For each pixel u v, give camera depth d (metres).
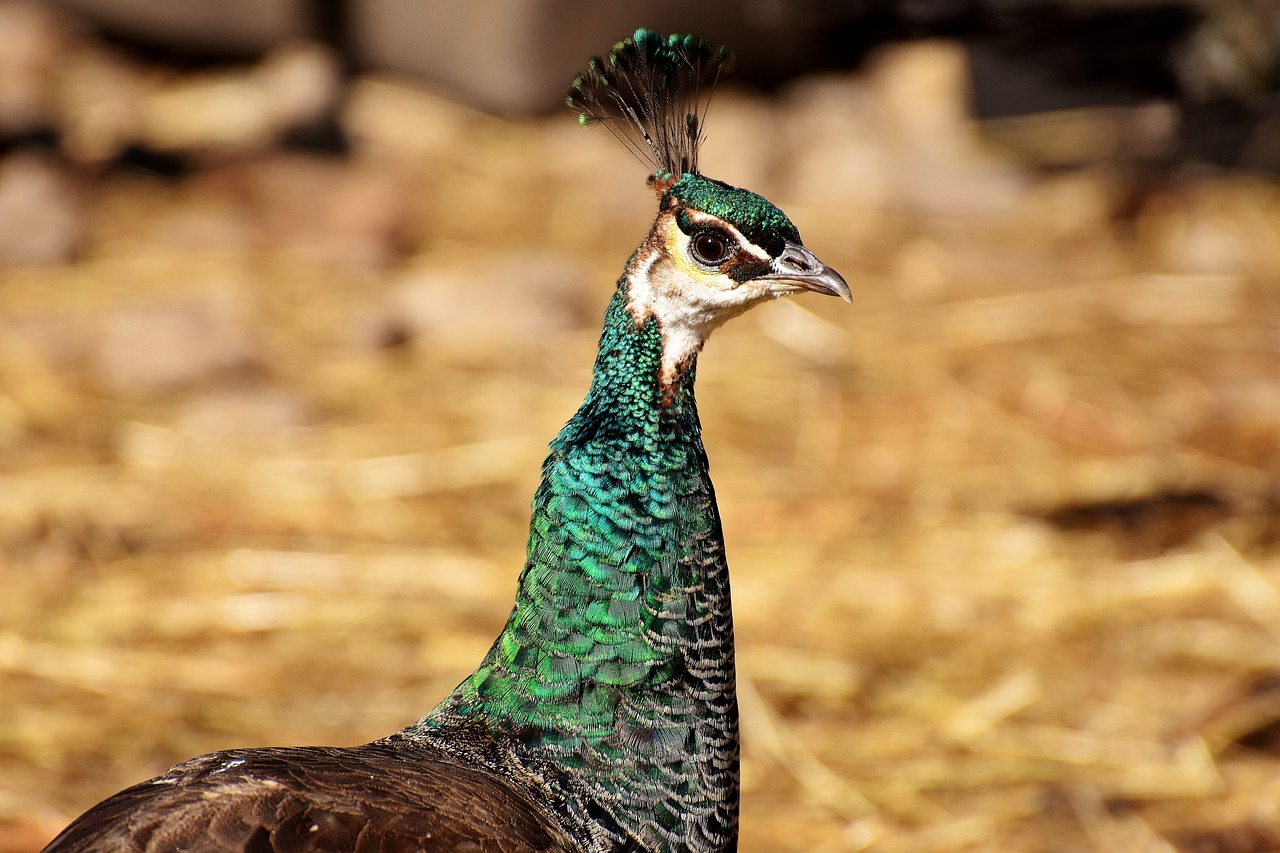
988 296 15.83
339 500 12.23
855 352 14.66
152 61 20.91
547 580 5.84
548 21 19.17
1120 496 12.43
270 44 20.30
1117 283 16.11
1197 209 17.52
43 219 16.27
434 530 11.91
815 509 12.21
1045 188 18.33
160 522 11.86
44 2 20.61
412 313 14.98
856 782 9.51
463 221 17.48
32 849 8.59
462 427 13.30
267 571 11.31
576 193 18.33
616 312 6.17
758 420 13.52
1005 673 10.52
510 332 14.75
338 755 5.45
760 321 15.27
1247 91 14.12
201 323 14.26
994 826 9.12
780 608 11.10
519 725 5.80
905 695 10.30
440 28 19.59
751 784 9.48
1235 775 9.57
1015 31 14.22
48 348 14.10
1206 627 10.93
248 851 4.77
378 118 19.52
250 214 17.19
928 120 19.22
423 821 5.06
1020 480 12.66
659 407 6.05
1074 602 11.20
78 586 11.07
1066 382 14.02
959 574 11.50
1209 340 14.92
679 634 5.88
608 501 5.86
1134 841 8.99
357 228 16.75
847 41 16.70
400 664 10.38
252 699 10.02
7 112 18.05
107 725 9.70
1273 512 12.18
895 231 17.42
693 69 6.48
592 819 5.68
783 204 18.02
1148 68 14.30
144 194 17.62
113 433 13.01
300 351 14.53
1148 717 10.11
